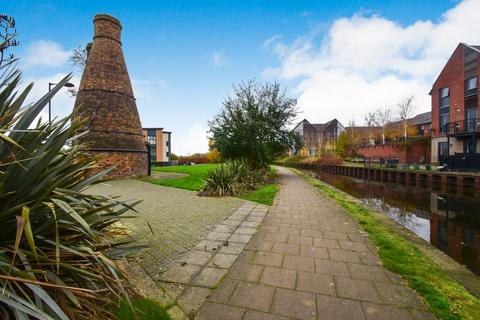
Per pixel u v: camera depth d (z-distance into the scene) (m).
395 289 2.82
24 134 1.97
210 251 3.91
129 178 16.77
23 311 1.36
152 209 6.96
